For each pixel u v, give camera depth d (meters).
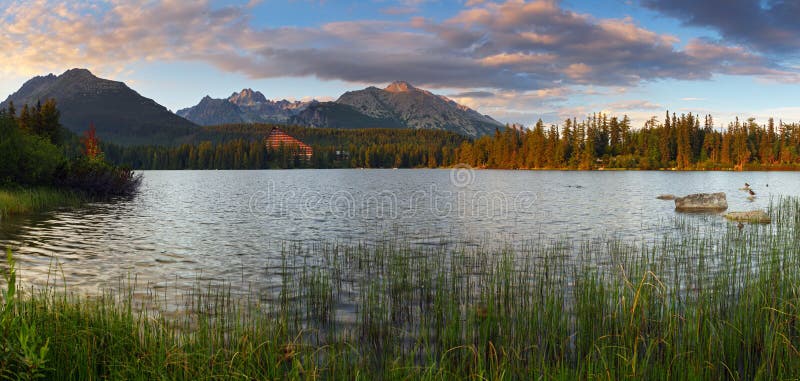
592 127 153.25
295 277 13.68
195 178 106.56
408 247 18.81
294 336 8.70
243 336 7.93
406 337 8.74
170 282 12.95
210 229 24.08
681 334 8.23
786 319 8.60
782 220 25.34
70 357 6.58
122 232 22.31
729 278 12.58
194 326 8.88
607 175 109.81
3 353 5.49
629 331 8.27
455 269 14.39
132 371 6.34
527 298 10.84
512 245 19.16
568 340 8.45
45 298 8.90
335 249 18.31
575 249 18.02
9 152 33.78
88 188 40.53
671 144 144.25
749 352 7.65
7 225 23.44
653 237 21.06
